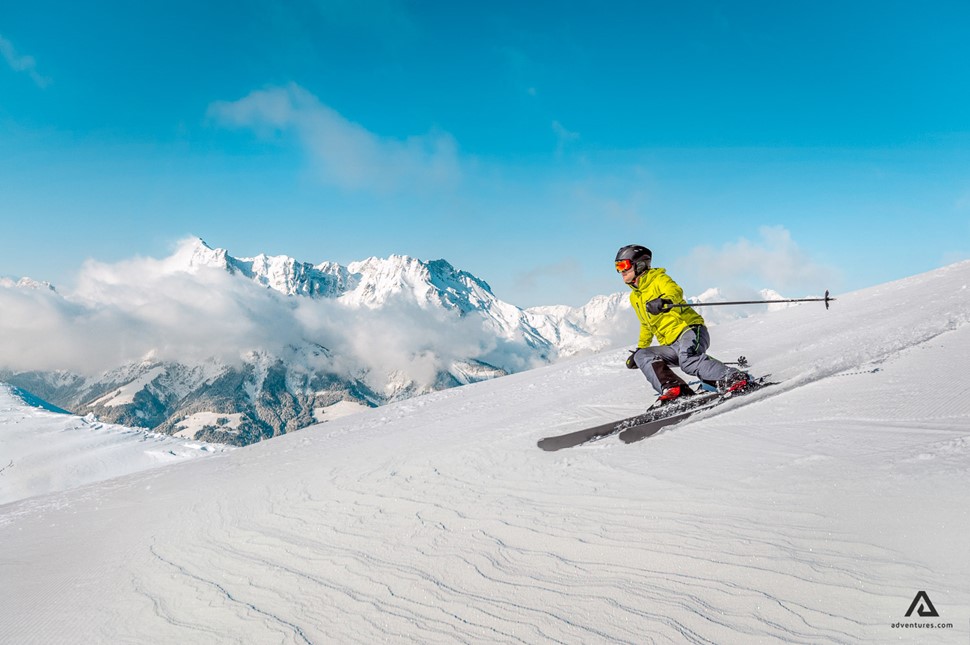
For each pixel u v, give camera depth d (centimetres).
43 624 445
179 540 593
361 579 399
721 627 252
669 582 296
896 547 265
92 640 402
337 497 609
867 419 441
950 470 314
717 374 572
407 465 667
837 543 283
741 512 345
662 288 584
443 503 509
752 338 1016
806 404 513
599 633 271
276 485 729
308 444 1060
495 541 402
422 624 322
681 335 582
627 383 901
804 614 243
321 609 370
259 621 373
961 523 263
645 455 492
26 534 777
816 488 345
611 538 361
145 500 848
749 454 430
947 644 201
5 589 547
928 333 669
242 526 590
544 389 1088
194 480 925
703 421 542
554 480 495
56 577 558
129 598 462
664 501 391
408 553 421
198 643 362
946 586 231
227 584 448
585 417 715
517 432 708
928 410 424
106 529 720
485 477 554
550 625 289
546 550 369
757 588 270
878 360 599
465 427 851
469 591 345
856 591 246
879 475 336
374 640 317
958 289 960
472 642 292
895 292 1180
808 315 1171
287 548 498
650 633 261
